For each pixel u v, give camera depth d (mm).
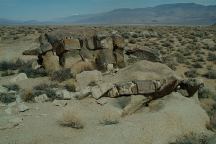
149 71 19062
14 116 14812
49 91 18625
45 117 15211
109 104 17078
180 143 13945
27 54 31438
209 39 52031
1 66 26484
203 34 57312
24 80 22125
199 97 22906
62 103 16875
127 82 17891
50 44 24547
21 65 26938
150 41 47438
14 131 13477
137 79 18500
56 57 24094
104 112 16297
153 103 17875
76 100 17656
